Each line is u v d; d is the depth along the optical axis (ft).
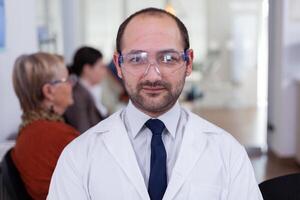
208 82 23.30
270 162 13.53
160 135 3.73
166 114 3.74
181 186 3.51
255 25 22.86
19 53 9.04
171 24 3.55
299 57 13.15
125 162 3.59
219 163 3.67
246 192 3.58
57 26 15.51
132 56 3.50
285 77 13.23
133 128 3.76
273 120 14.15
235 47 23.31
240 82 23.41
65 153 3.81
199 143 3.75
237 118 20.56
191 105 17.53
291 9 12.96
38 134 5.26
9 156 5.47
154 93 3.53
